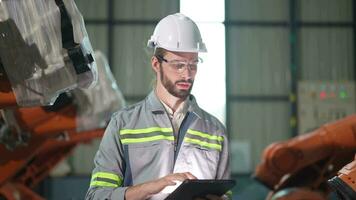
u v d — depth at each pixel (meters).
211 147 2.64
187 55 2.59
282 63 10.94
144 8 10.81
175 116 2.63
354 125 4.88
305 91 10.88
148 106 2.62
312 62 11.01
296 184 5.14
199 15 10.80
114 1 10.80
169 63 2.58
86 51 2.43
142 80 10.76
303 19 11.04
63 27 2.35
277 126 10.86
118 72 10.77
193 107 2.65
